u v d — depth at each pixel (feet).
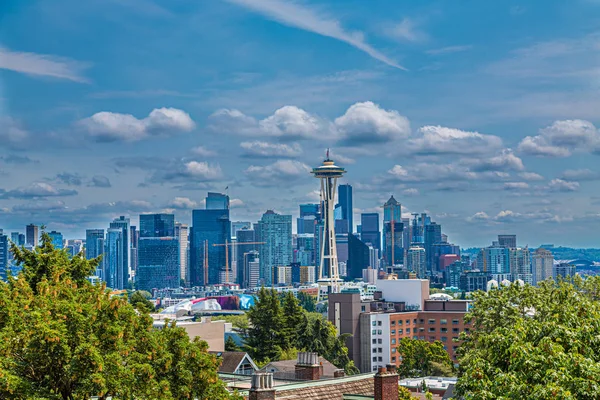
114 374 186.50
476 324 337.93
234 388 244.01
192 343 218.59
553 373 169.37
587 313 209.67
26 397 175.83
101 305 196.95
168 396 197.26
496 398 176.45
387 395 221.05
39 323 181.47
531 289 338.54
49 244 257.96
